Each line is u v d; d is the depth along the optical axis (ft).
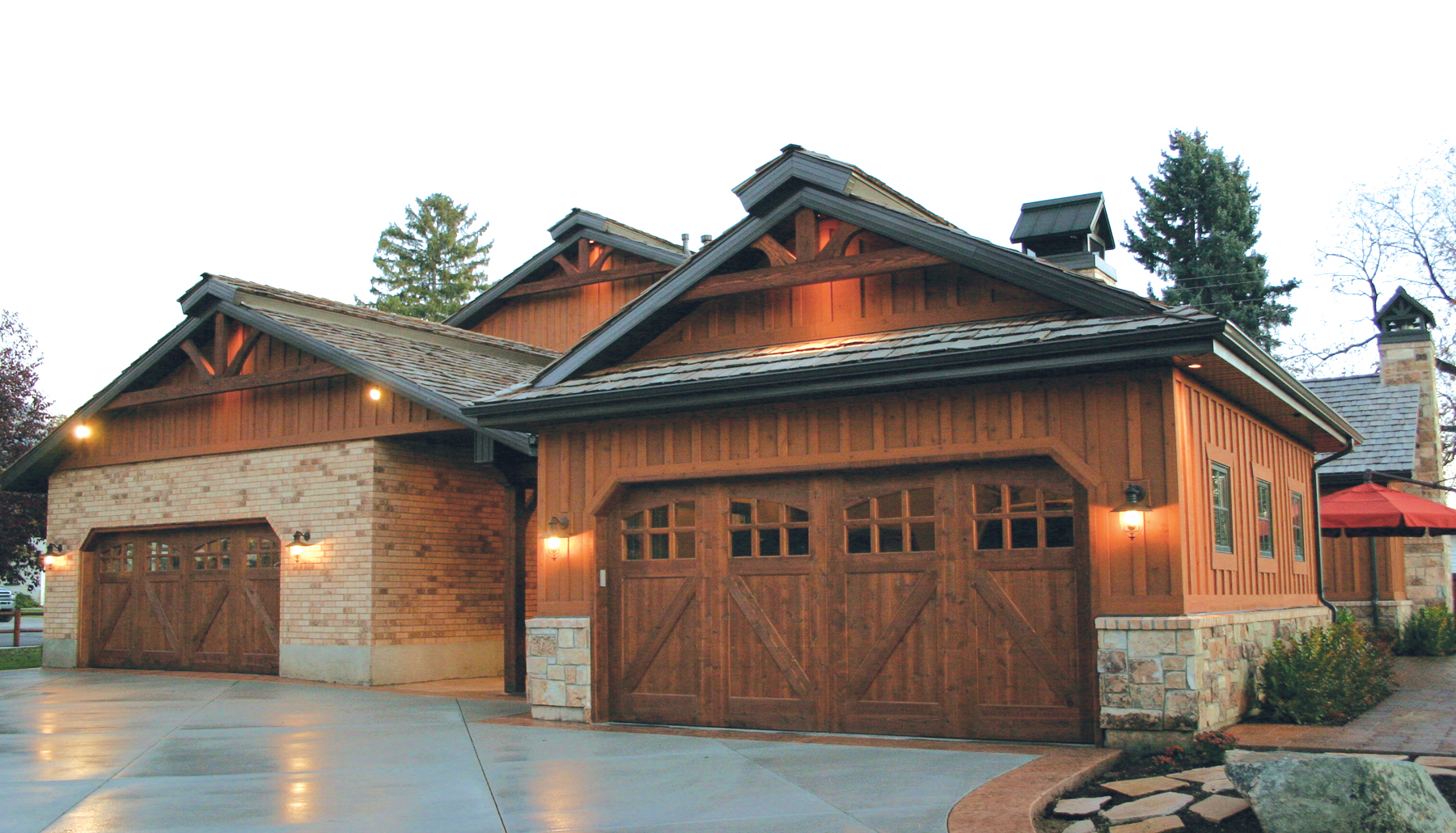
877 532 34.40
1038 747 30.37
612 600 38.73
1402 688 41.96
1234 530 35.14
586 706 37.83
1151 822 22.41
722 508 36.99
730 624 36.47
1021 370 30.63
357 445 52.13
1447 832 20.43
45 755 31.58
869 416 34.17
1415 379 71.51
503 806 24.63
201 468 58.39
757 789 25.94
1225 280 129.29
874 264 35.09
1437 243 115.14
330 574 52.34
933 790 25.26
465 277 187.42
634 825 22.72
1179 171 135.13
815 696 34.73
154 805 24.90
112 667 61.98
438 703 43.98
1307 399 38.93
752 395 34.63
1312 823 20.62
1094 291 31.58
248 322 54.95
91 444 63.98
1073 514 31.42
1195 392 32.09
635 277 71.51
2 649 80.07
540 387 40.01
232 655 56.85
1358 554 61.00
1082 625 30.91
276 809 24.44
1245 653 33.68
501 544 57.98
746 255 38.91
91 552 63.82
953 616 32.89
